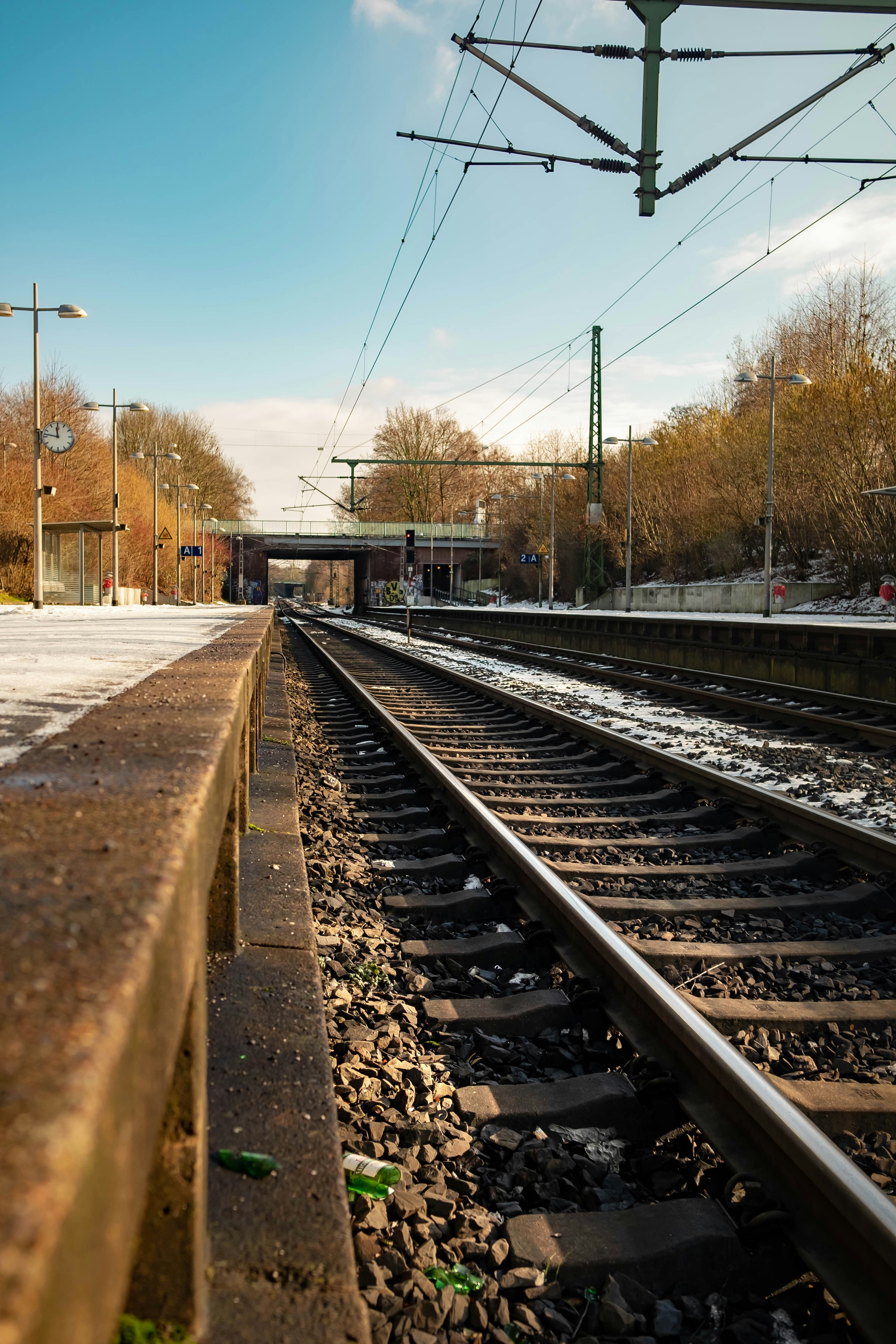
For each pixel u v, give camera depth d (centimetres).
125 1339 132
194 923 146
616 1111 335
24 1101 66
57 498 4684
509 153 1091
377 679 2108
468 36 1000
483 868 621
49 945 96
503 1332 228
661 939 502
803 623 1781
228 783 284
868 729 1145
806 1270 256
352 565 16150
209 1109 254
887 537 3919
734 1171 292
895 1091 341
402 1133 312
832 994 438
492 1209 284
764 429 5062
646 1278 254
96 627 1411
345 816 766
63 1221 57
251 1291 181
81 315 2850
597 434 4738
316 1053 292
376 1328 220
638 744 998
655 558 6744
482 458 9900
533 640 3528
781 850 691
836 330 4866
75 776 199
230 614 2494
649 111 970
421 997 430
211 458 9681
